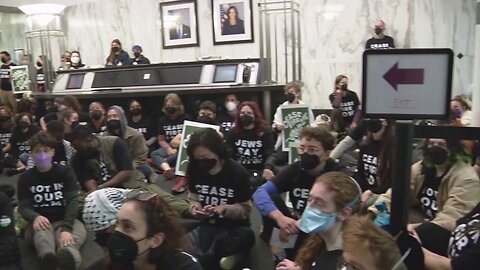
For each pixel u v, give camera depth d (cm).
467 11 667
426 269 156
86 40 947
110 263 147
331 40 760
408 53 99
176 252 144
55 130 358
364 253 111
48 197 298
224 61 617
